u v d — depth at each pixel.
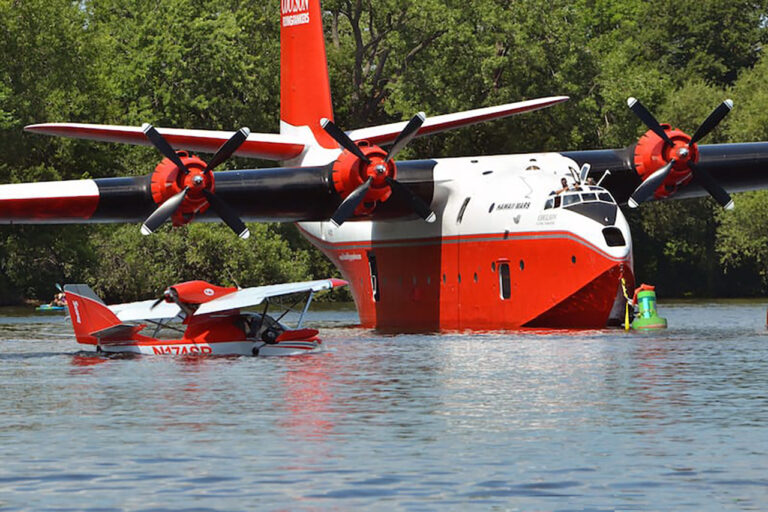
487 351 82.56
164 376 66.44
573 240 103.81
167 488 35.19
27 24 199.88
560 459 39.38
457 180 118.44
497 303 112.44
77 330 81.31
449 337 99.88
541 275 107.12
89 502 33.34
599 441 42.81
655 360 74.31
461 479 36.28
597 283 103.00
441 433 44.97
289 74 129.62
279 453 40.88
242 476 36.94
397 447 41.94
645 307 115.38
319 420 48.56
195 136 116.38
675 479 35.97
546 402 53.81
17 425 47.41
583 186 106.31
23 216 99.62
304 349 81.88
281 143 123.56
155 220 97.62
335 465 38.66
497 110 123.94
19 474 37.41
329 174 108.44
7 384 62.69
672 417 48.62
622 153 115.38
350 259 133.62
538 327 109.94
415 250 122.88
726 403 52.94
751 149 116.06
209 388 60.25
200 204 100.44
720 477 36.22
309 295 81.88
